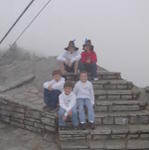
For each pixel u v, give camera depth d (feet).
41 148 16.34
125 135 16.74
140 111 18.57
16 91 21.63
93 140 16.58
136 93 19.79
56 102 17.99
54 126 17.42
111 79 21.97
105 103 18.63
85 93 17.43
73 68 21.70
